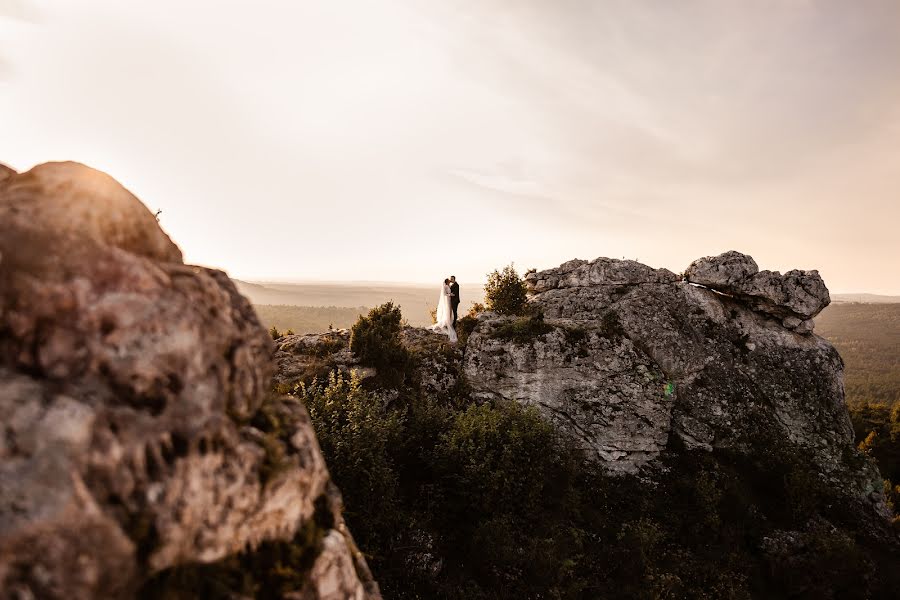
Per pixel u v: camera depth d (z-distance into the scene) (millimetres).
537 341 16766
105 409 2848
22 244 2977
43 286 2941
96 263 3178
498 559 10297
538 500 12234
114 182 3844
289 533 3996
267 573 3590
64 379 2871
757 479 16359
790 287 19281
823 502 16141
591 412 16109
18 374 2756
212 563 3270
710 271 20188
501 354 16703
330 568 4074
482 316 19609
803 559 13367
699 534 13789
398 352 15297
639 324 18625
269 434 4102
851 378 132625
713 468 15930
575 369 16500
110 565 2588
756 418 17562
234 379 3924
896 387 121000
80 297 3031
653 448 16125
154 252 4008
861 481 16641
